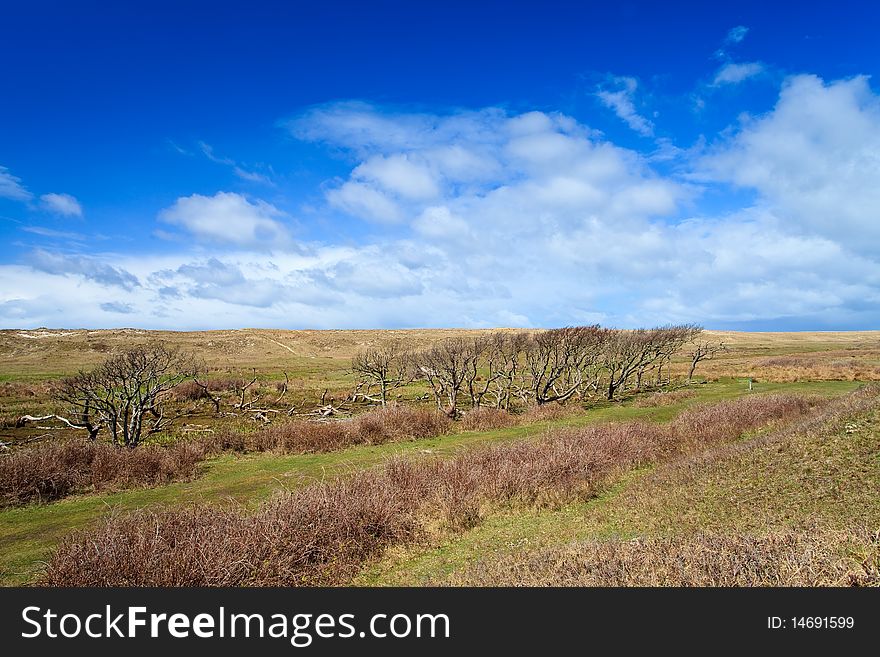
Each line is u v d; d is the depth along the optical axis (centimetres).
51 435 2564
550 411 2703
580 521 1075
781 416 2066
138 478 1587
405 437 2206
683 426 1906
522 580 734
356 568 917
